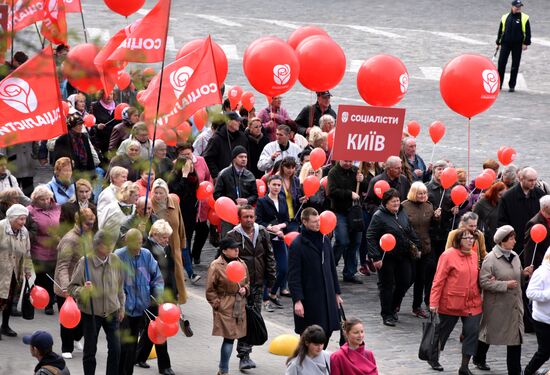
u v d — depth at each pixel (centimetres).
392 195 2569
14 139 1341
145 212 1897
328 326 2184
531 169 2672
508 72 5406
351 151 2588
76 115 2905
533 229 2480
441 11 6825
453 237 2289
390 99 2859
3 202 2377
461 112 2764
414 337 2527
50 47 1118
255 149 3136
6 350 2217
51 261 2348
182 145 2722
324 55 2998
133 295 2020
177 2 6975
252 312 2161
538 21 6488
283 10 6812
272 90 2898
